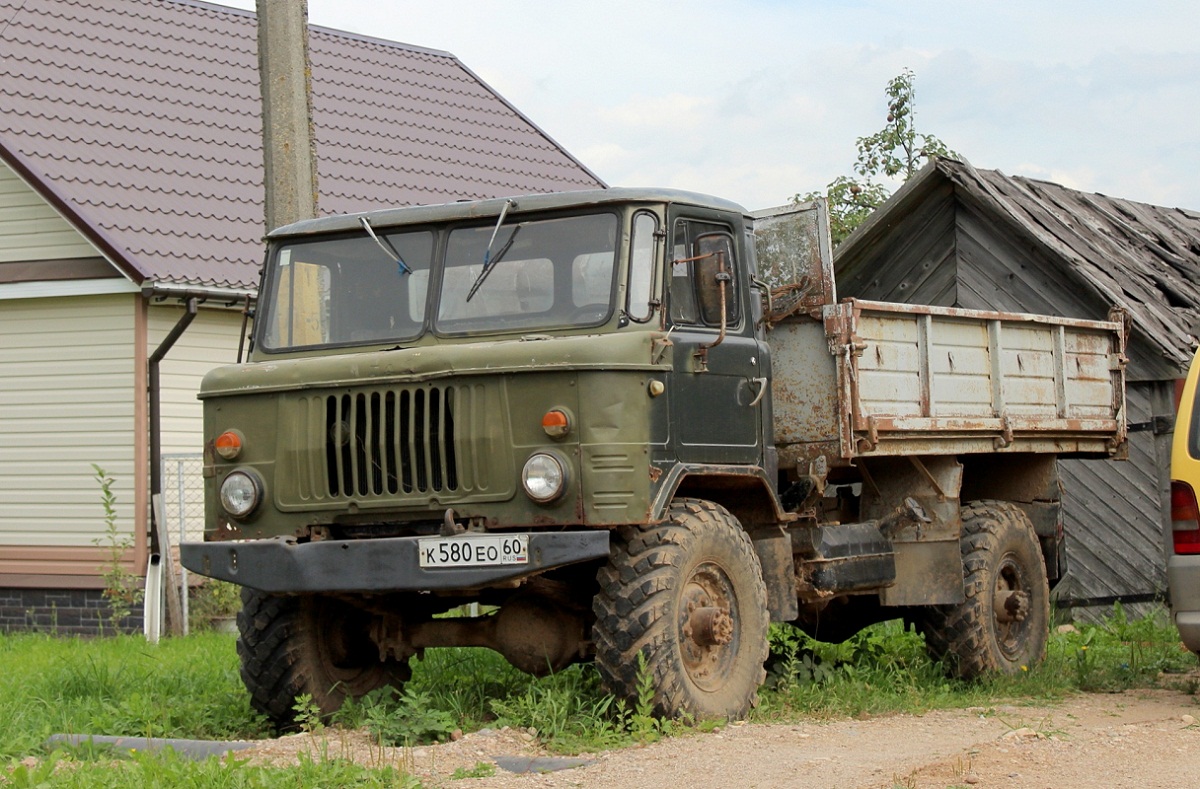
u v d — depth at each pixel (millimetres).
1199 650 8984
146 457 16062
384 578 7582
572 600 8258
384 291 8508
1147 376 14648
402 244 8539
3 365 16766
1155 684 10555
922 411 9727
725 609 8203
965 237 16547
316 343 8617
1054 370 11180
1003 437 10469
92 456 16266
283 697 8641
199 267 16047
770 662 10398
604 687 7777
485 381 7637
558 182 22609
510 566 7367
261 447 8148
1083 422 11375
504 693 8992
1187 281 16438
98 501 16203
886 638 11727
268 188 11227
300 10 11344
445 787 6461
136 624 15828
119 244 15664
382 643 8656
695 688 7867
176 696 9648
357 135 21047
